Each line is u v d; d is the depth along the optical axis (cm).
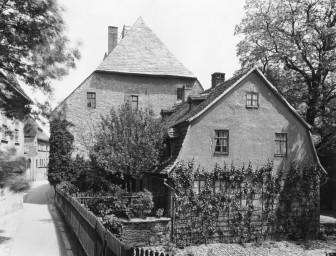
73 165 3250
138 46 3988
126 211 2170
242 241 2330
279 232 2428
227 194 2345
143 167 2422
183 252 2089
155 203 2383
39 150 6169
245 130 2436
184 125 2411
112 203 2216
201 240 2270
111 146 2461
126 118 2525
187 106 3020
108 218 2012
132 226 2100
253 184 2405
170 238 2198
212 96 2578
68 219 1834
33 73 1182
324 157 3325
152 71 3850
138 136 2450
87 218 1202
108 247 874
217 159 2362
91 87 3691
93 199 2242
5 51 1115
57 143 3250
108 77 3747
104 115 3684
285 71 2939
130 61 3847
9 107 1134
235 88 2447
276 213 2433
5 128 1170
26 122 1165
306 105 2923
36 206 2872
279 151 2512
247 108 2461
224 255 2077
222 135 2406
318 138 3073
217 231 2305
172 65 3969
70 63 1215
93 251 1056
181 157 2288
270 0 2853
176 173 2258
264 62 3000
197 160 2322
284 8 2777
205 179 2320
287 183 2483
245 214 2364
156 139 2481
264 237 2389
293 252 2177
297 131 2558
